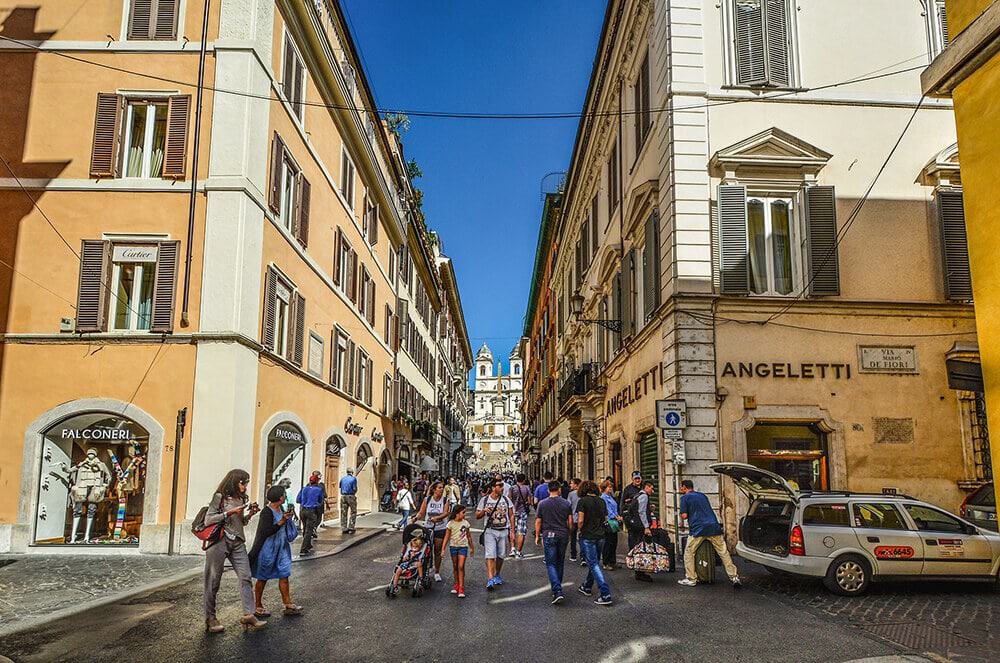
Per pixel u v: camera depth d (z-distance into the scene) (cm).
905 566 983
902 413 1397
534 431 5953
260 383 1569
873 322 1427
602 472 2383
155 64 1555
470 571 1235
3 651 679
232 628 775
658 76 1597
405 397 3616
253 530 1514
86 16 1573
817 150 1463
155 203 1497
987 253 553
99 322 1441
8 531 1370
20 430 1406
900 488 1369
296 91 1878
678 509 1352
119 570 1167
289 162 1798
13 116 1527
